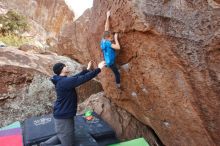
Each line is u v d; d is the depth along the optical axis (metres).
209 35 2.91
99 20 4.30
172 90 3.61
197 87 3.27
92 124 5.17
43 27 20.84
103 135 4.82
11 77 6.26
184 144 4.23
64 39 9.98
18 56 6.99
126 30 3.62
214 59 2.98
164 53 3.34
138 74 4.00
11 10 16.17
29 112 6.20
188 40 3.08
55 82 4.00
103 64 3.91
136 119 5.74
